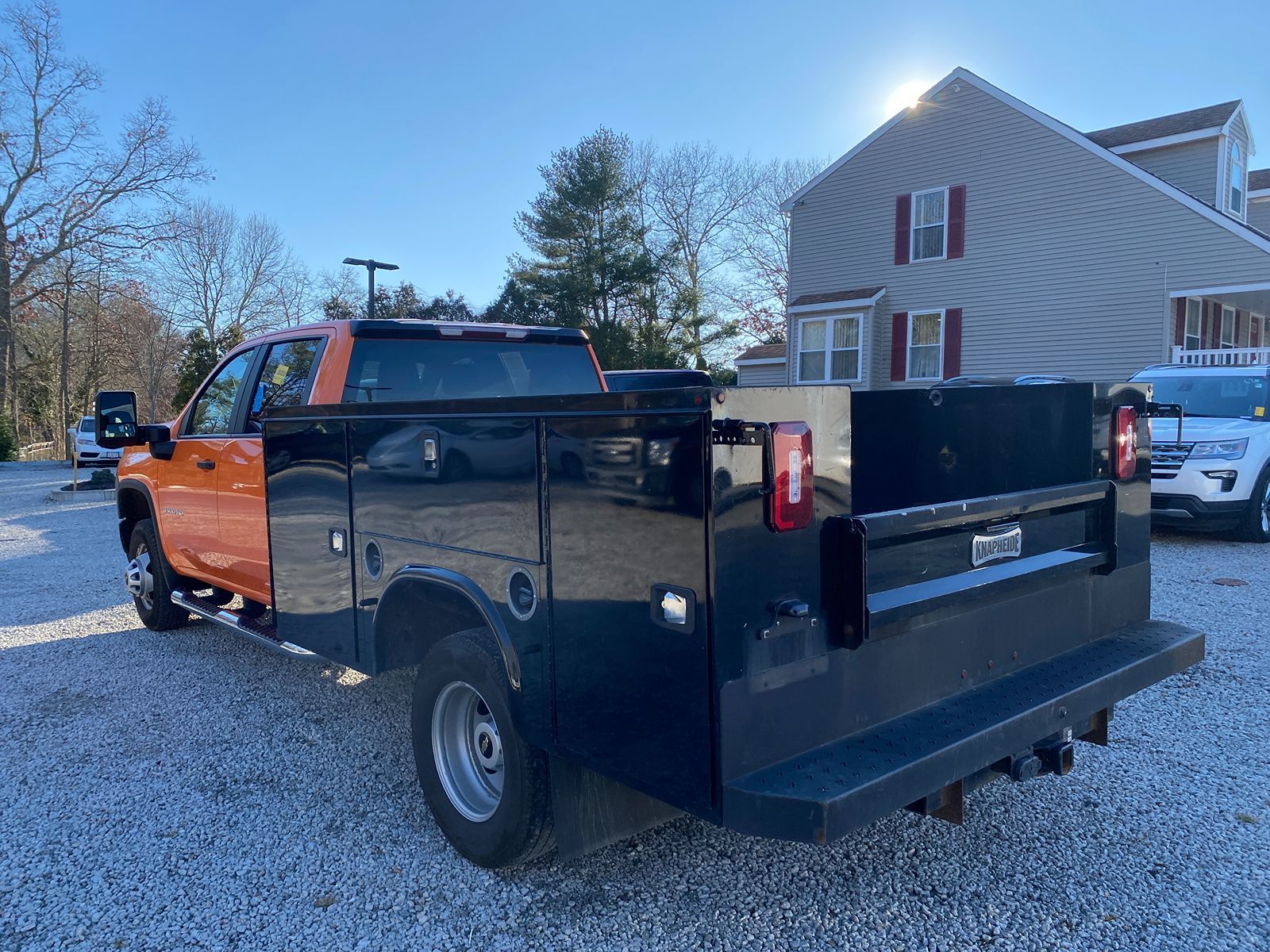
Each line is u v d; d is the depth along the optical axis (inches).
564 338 193.5
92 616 280.8
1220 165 799.1
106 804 144.4
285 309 2185.0
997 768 107.3
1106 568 127.5
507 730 110.6
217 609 196.2
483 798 122.6
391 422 127.2
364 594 136.4
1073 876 117.8
